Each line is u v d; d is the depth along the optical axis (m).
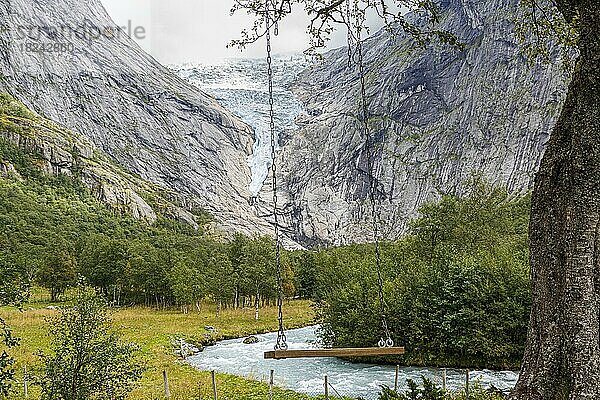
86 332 14.55
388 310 39.06
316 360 38.31
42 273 72.31
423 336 37.31
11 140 197.25
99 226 158.75
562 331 8.58
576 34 12.66
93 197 197.00
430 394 11.99
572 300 8.55
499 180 195.12
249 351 43.56
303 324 61.16
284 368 35.03
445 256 42.00
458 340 36.25
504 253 41.91
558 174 9.09
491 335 35.72
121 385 15.17
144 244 112.12
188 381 27.36
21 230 116.50
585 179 8.71
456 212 49.81
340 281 50.59
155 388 24.92
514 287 36.62
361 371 33.69
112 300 80.56
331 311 43.19
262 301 83.00
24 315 49.94
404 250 50.44
